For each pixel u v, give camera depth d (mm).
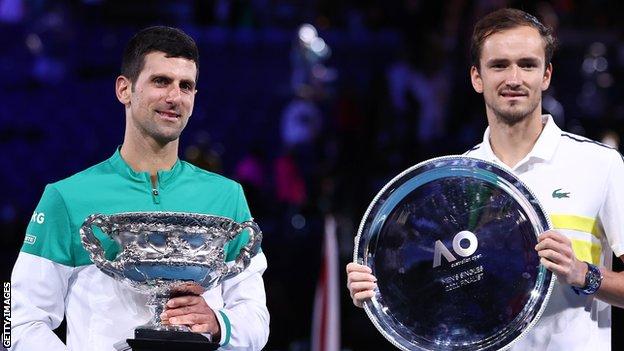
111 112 23734
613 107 22578
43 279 6750
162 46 6754
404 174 7062
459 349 6930
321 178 19094
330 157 21078
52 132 23062
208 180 7098
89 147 22844
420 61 23734
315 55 25641
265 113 24594
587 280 6637
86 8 26891
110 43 26188
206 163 16641
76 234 6797
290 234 17078
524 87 6949
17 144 22344
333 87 25250
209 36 26391
